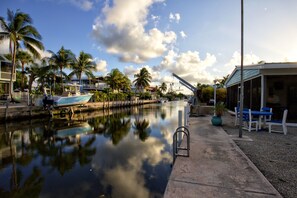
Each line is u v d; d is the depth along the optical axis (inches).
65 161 236.4
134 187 169.0
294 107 357.7
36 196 154.9
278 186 118.7
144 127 492.4
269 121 295.4
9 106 612.4
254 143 217.0
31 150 286.7
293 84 359.6
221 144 207.9
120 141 339.3
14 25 703.1
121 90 1903.3
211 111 585.0
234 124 352.2
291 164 154.3
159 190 163.8
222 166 145.5
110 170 207.3
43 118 669.3
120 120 644.1
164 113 912.3
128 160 238.2
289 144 212.8
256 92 392.2
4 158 250.7
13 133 423.2
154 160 237.6
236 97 569.3
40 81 1198.3
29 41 737.0
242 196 104.4
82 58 1119.6
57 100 697.0
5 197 154.1
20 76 1381.6
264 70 354.0
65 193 159.5
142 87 2212.1
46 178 188.2
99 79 1750.7
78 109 880.9
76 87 892.6
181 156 169.0
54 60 941.2
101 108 1096.8
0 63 834.2
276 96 370.0
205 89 1017.5
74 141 342.6
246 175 129.8
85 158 246.8
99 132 429.1
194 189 112.0
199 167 143.9
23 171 206.4
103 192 160.9
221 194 106.3
